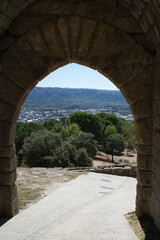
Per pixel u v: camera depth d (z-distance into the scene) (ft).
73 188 26.89
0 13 13.25
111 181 31.68
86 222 15.99
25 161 82.02
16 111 16.33
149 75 15.26
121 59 15.55
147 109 15.43
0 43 15.52
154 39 13.57
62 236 13.89
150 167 15.66
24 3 14.34
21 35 15.47
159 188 13.64
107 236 13.75
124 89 15.75
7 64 15.62
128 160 128.16
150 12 11.92
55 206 20.10
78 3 15.21
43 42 15.53
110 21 15.33
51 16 15.31
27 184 27.30
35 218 17.01
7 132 16.12
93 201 21.75
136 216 16.46
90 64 15.87
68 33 15.46
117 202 21.20
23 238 13.79
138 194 16.31
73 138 101.81
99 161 115.96
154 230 13.92
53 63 15.79
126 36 15.31
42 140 81.00
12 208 17.12
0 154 16.33
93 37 15.49
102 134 141.18
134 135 153.99
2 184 16.72
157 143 14.20
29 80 15.79
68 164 75.15
